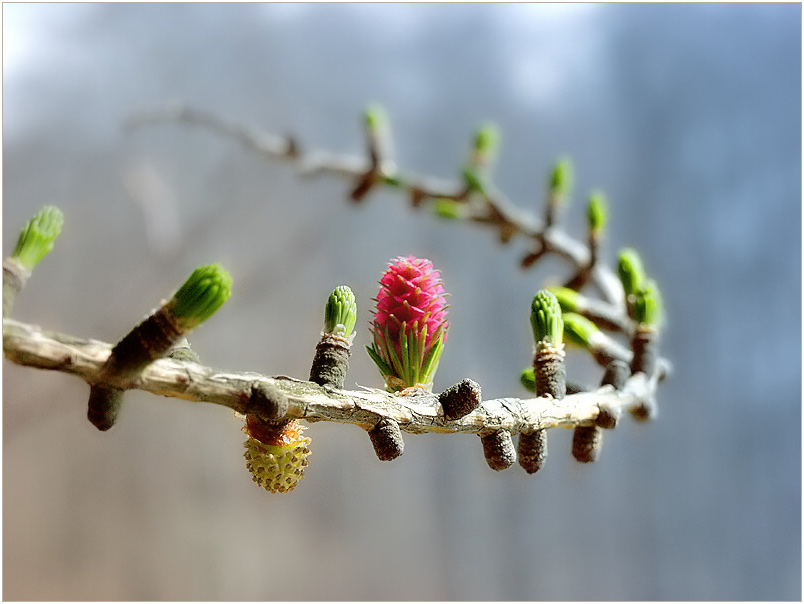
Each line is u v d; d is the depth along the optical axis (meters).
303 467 0.16
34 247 0.14
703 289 0.93
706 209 0.94
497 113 1.03
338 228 0.99
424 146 1.03
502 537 0.93
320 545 0.92
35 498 0.86
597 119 1.00
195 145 0.98
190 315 0.14
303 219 0.98
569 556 0.92
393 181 0.31
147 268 0.94
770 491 0.88
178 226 0.96
